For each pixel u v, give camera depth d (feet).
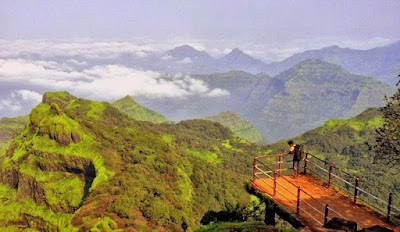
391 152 66.74
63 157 408.46
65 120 438.81
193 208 368.68
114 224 282.97
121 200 310.86
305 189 58.44
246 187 61.16
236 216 96.37
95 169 383.65
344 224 39.17
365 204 53.47
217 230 57.72
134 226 288.71
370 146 70.49
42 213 385.91
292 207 51.72
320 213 48.60
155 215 311.27
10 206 406.41
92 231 270.05
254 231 51.19
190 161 492.54
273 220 57.06
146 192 341.82
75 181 394.32
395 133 65.82
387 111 68.03
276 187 59.36
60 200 382.83
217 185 451.53
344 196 55.77
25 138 485.97
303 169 69.51
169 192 365.40
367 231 38.40
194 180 438.40
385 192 49.19
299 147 64.08
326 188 58.85
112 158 402.93
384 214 51.06
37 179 406.82
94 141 422.41
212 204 403.34
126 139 464.65
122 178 355.56
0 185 472.44
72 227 284.00
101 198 316.60
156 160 435.12
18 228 386.32
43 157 419.13
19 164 442.50
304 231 38.24
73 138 424.46
